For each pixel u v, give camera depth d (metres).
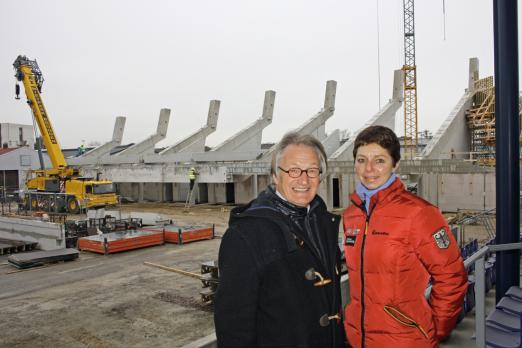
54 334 8.56
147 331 8.60
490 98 38.31
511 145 4.77
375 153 2.58
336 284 2.18
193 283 12.20
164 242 19.12
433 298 2.42
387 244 2.44
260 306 1.92
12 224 20.02
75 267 14.70
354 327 2.67
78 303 10.55
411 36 55.62
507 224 4.81
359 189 2.70
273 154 2.18
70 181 29.17
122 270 14.12
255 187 34.56
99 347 7.88
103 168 42.47
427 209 2.44
